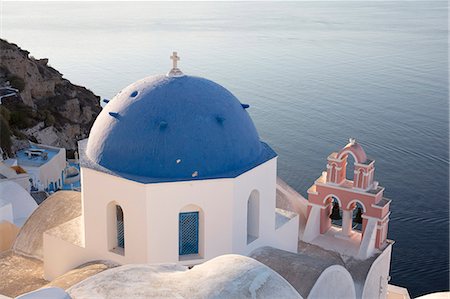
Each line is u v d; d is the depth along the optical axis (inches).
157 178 520.4
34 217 674.8
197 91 554.9
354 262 711.1
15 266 627.5
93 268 529.3
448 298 295.9
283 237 632.4
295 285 499.8
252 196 579.8
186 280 327.3
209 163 530.9
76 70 3841.0
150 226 517.3
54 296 291.1
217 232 538.6
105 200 542.0
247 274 321.4
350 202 748.0
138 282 334.3
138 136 530.0
